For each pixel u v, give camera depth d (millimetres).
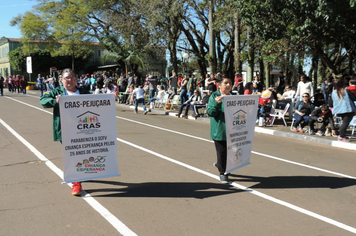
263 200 4590
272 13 12648
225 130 5141
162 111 16172
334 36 12945
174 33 23969
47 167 5945
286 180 5555
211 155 7211
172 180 5391
